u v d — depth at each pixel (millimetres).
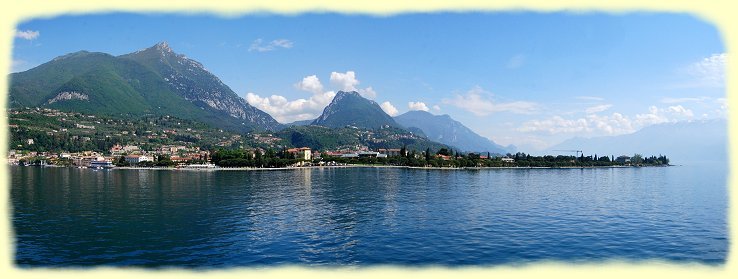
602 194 146625
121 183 184750
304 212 99812
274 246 67000
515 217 93188
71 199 125188
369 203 116188
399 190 153625
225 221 87938
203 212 99812
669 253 64875
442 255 61969
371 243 68812
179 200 122750
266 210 102938
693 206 115375
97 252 63875
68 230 79250
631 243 70250
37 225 84125
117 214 97188
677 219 93062
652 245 69188
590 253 64062
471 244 68312
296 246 66938
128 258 60781
